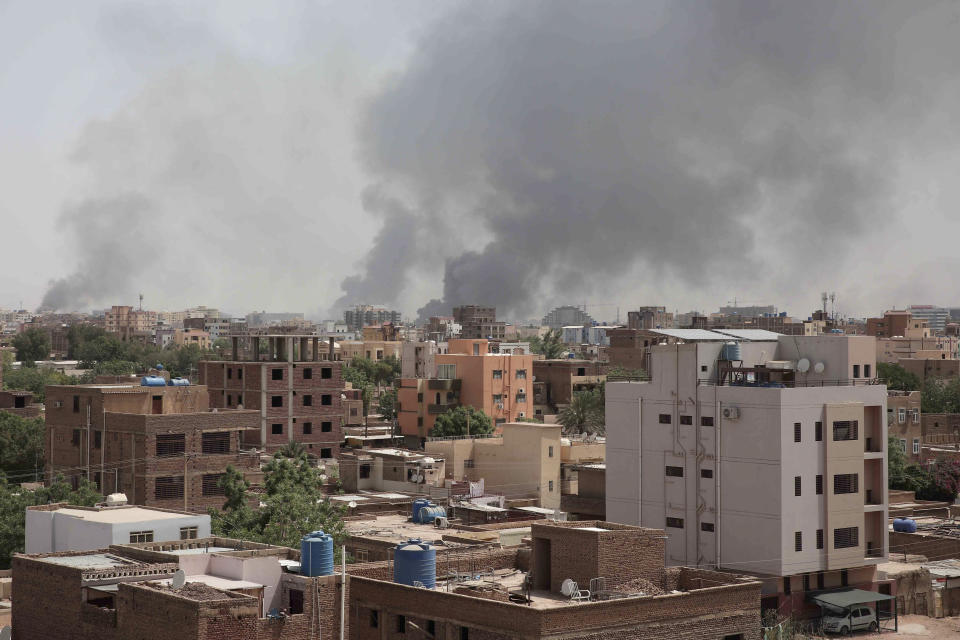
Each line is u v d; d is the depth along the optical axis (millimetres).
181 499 118062
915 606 106438
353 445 190250
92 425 122812
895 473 154375
